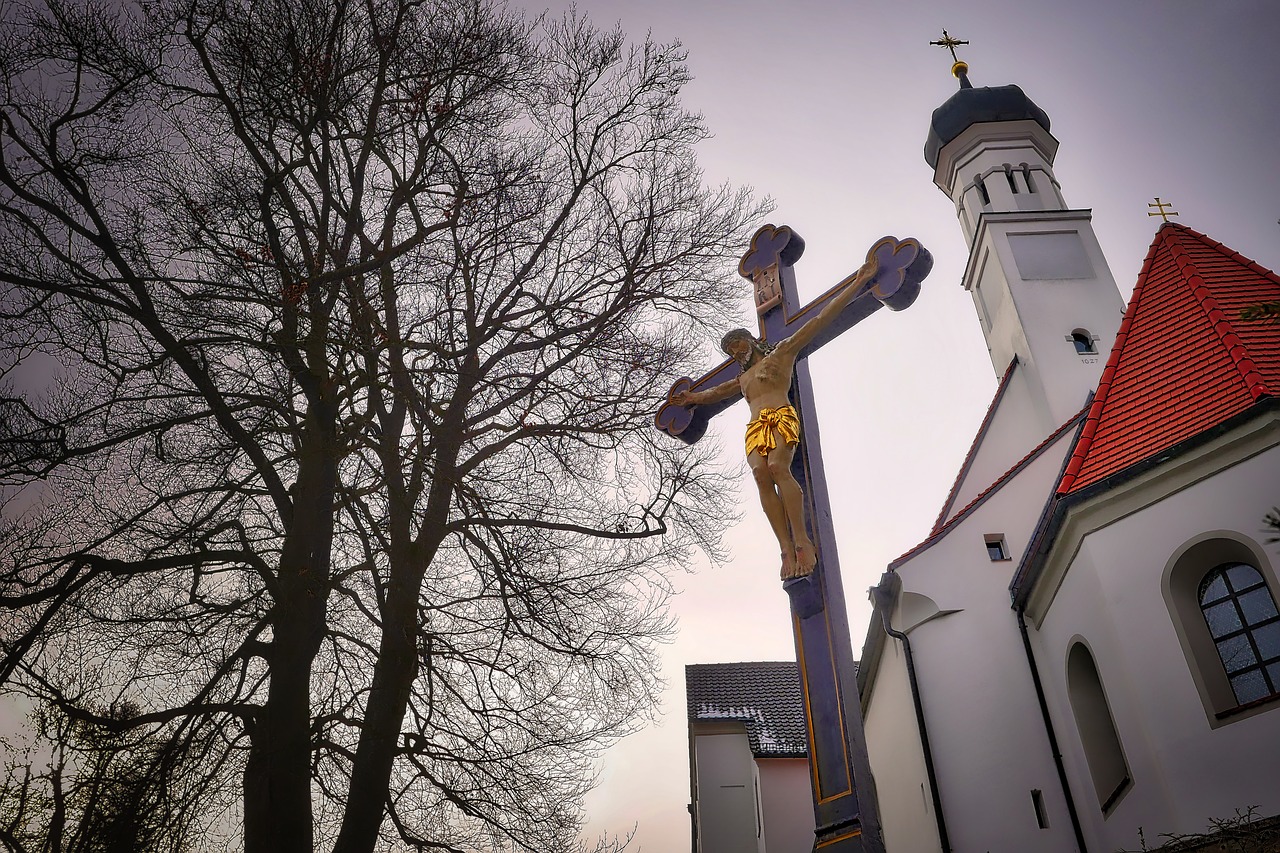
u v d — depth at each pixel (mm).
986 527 16172
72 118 8664
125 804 6762
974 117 25141
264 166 9117
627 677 9312
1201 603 10984
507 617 8711
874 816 5996
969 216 24656
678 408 8797
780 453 7316
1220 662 10656
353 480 8898
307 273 8945
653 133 11391
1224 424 10836
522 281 10047
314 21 9578
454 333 9375
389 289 9250
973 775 14398
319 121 9398
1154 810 10859
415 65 10102
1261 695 10250
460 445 8992
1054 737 13742
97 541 7797
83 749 7043
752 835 20984
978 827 14062
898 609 16406
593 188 10820
